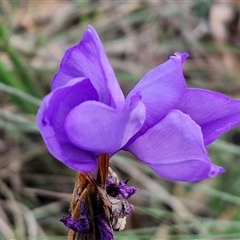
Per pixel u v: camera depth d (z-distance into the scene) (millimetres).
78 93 278
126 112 267
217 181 521
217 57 635
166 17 638
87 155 280
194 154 274
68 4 638
